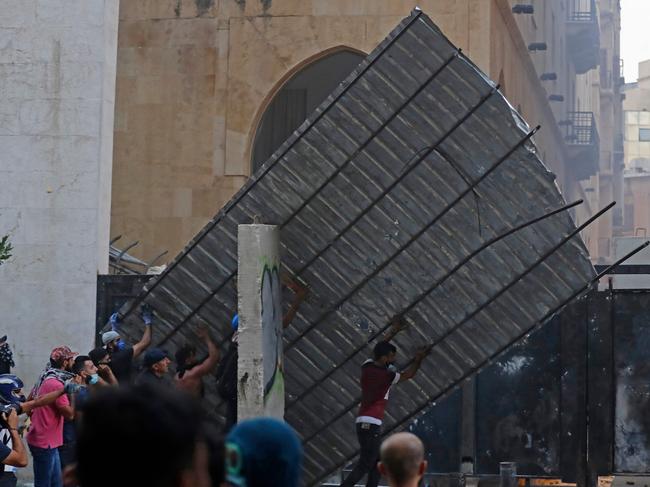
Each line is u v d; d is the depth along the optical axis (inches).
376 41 959.0
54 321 670.5
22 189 682.8
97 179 678.5
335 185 534.0
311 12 968.9
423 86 505.4
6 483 462.3
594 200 2674.7
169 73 989.2
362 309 555.5
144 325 580.7
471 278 538.9
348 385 571.8
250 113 978.1
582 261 521.7
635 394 613.0
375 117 517.0
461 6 942.4
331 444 584.4
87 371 480.1
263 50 978.1
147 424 100.9
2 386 447.2
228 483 125.5
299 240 549.0
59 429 488.7
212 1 984.9
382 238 541.6
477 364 553.9
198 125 983.6
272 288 529.0
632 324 614.9
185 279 565.3
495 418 625.6
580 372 617.9
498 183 516.7
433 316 550.9
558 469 616.7
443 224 531.2
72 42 687.7
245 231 509.7
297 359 572.7
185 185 982.4
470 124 508.7
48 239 676.7
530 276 530.6
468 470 624.7
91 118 682.8
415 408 569.6
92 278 671.1
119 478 100.1
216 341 571.8
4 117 687.7
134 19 994.7
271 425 133.0
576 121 1936.5
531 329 539.8
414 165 522.9
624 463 612.4
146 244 981.8
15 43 690.8
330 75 1001.5
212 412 581.3
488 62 935.0
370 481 529.0
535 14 1378.0
